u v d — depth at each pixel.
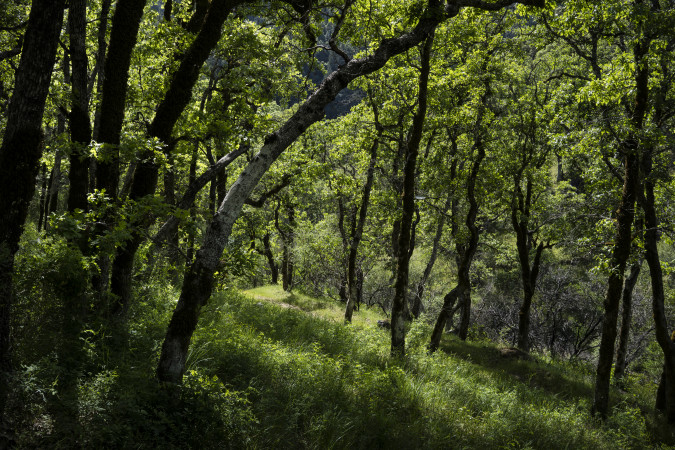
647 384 20.80
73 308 6.11
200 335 8.41
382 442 6.82
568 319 29.62
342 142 20.50
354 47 10.37
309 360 9.16
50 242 6.05
